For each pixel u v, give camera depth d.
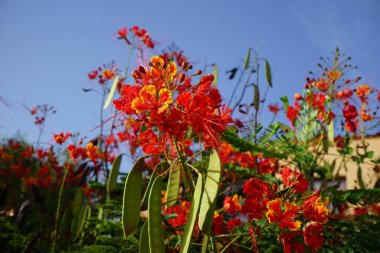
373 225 0.68
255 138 0.82
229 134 0.76
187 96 0.47
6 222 1.17
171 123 0.47
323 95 0.87
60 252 1.01
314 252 0.52
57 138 1.13
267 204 0.53
